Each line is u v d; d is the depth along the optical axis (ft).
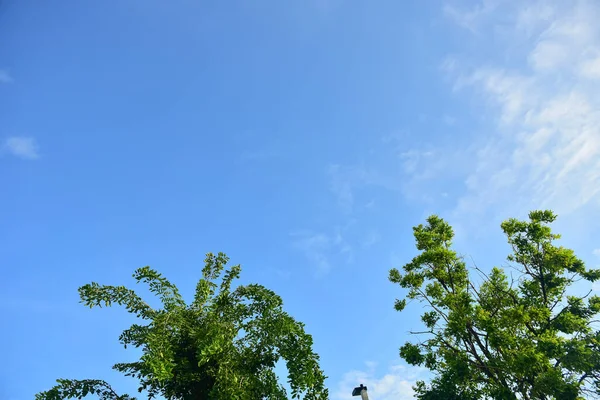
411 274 48.75
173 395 24.47
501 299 44.21
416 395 42.11
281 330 24.91
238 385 22.70
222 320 26.05
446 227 50.62
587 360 36.88
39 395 22.49
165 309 25.72
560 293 43.80
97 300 24.80
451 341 44.24
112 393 23.68
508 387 37.99
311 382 23.76
